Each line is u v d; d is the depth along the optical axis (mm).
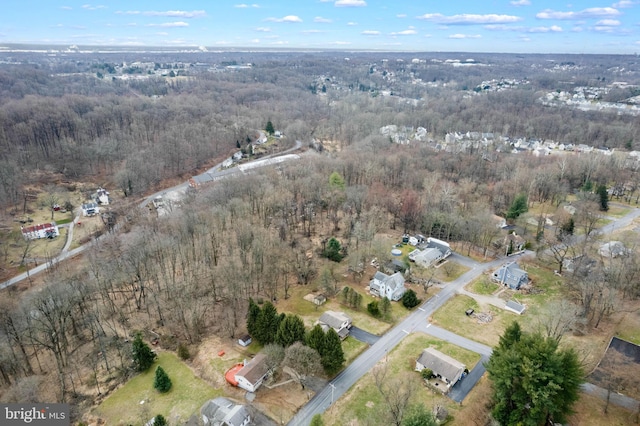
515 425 54344
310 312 84500
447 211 124562
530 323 80375
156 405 62656
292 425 58031
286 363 63406
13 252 112250
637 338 74500
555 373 52219
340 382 66000
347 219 126188
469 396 62812
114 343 76875
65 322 76750
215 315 84062
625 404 59844
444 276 99625
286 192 131750
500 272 96812
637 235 114375
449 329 79750
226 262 93500
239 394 64000
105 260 96438
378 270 101438
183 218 106438
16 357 68688
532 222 126000
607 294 83500
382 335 78000
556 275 99562
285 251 101375
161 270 95750
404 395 58219
